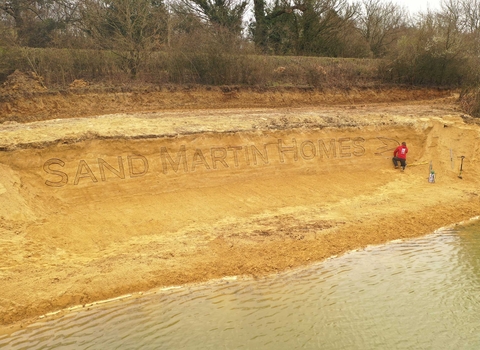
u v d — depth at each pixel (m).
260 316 8.93
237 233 12.08
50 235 11.16
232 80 21.73
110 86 19.02
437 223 13.59
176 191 14.14
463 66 26.50
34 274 9.59
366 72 25.69
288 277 10.35
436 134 18.61
